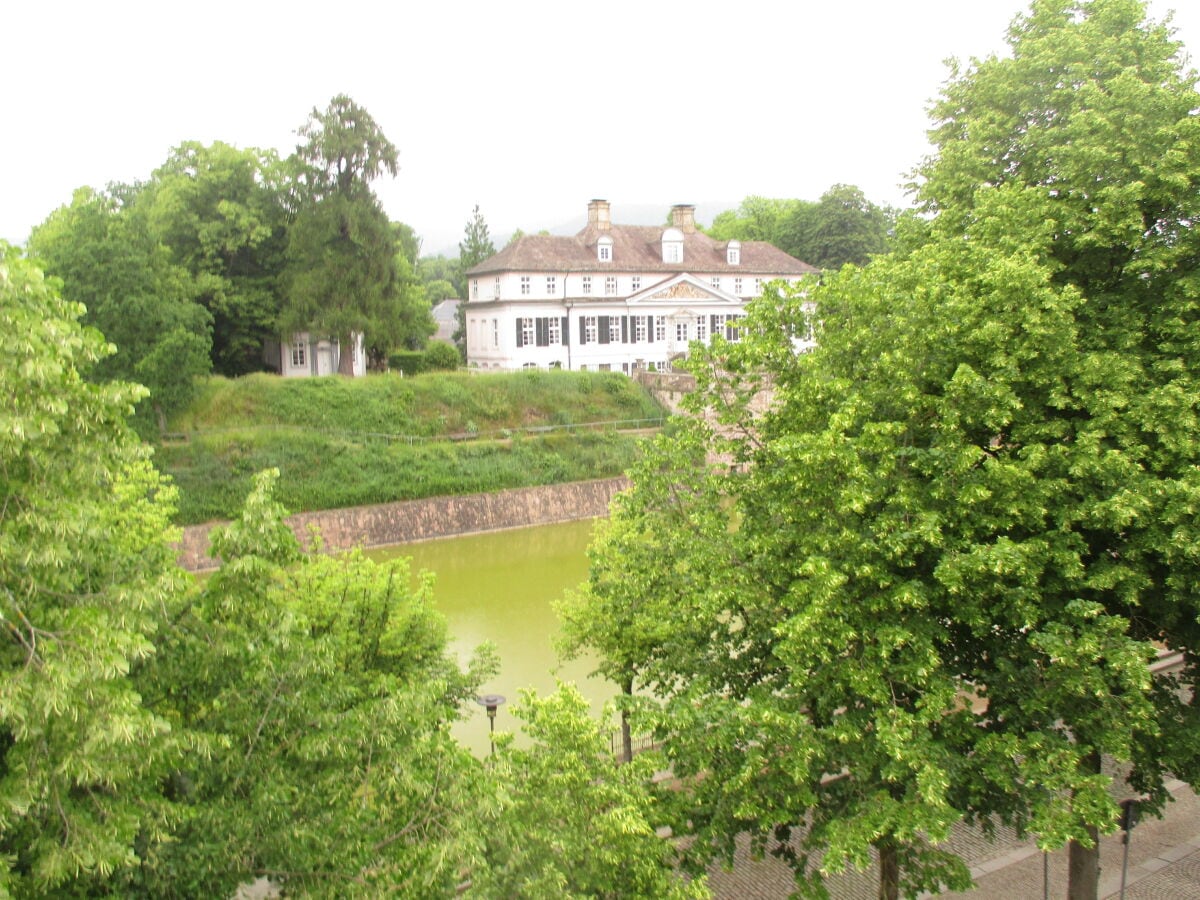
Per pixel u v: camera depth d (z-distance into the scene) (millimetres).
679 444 15445
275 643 10484
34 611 8250
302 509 39125
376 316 46688
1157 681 13938
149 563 10336
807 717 14102
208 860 9031
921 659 11492
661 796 12781
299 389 44562
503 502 43219
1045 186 15102
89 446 8766
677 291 62719
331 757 10250
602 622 18203
